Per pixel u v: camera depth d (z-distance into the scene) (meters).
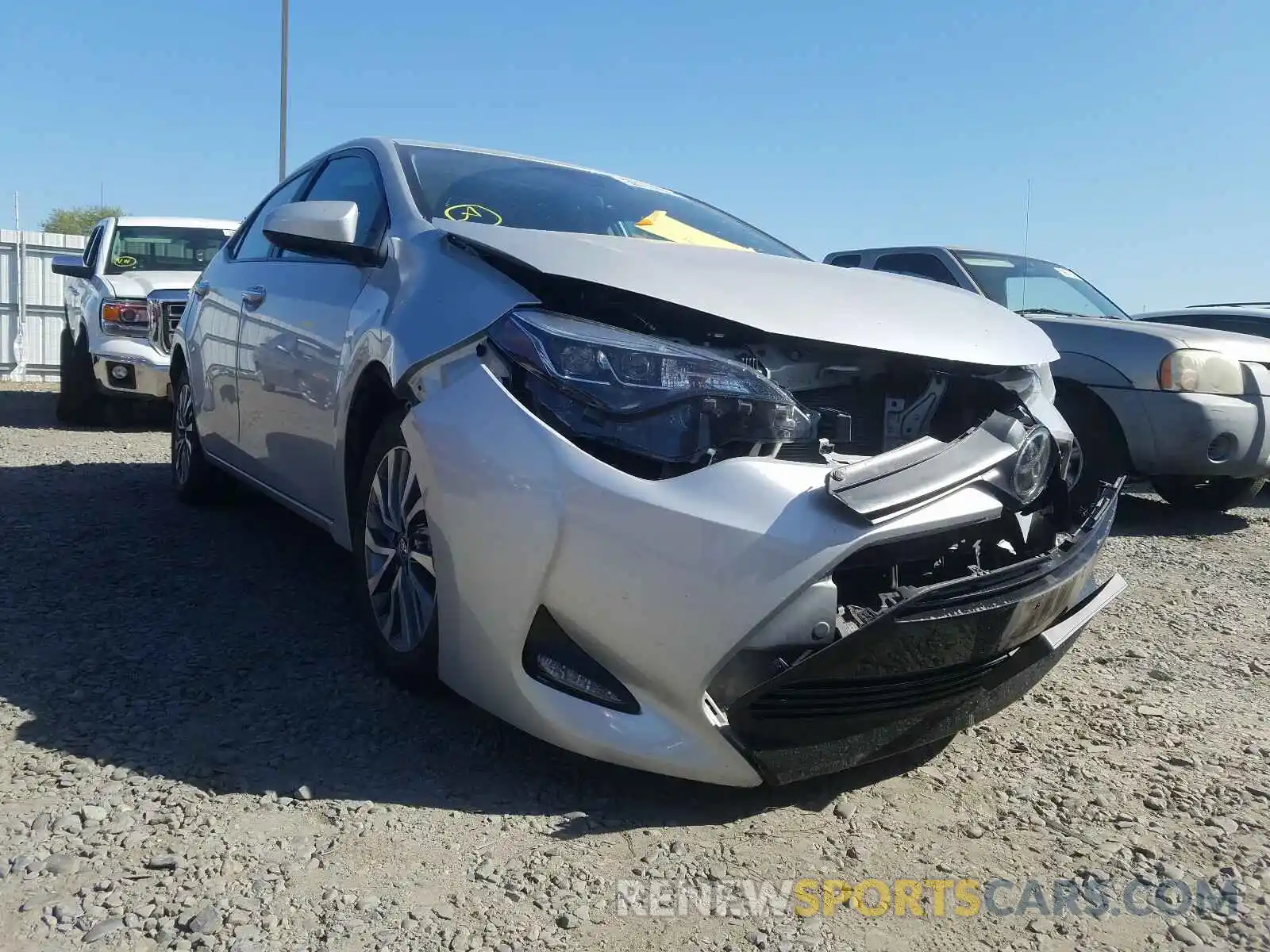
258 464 4.38
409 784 2.70
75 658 3.38
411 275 3.12
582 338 2.55
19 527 4.92
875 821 2.68
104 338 8.84
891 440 2.79
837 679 2.46
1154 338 6.07
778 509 2.40
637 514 2.42
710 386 2.46
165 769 2.71
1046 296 7.17
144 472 6.66
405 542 3.10
